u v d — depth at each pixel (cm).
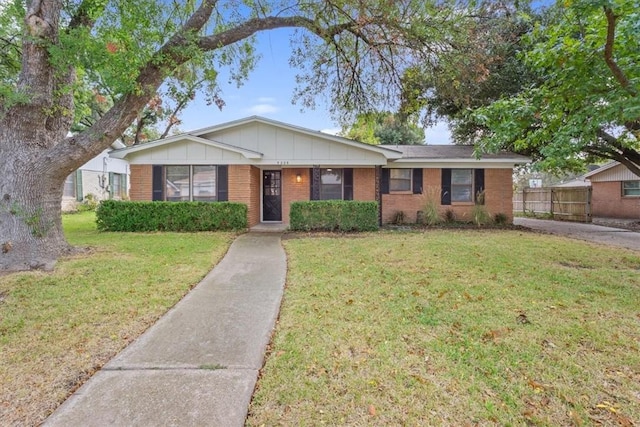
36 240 588
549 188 1733
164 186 1116
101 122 604
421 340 297
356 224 1035
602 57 491
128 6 556
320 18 699
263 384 235
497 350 279
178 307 387
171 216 1010
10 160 577
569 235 1001
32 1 545
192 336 312
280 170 1312
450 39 717
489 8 793
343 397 220
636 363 258
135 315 359
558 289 439
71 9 621
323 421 198
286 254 688
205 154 1102
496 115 621
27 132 588
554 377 241
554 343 290
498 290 434
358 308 374
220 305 394
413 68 783
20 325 328
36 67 568
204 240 826
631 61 485
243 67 729
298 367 255
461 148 1433
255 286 470
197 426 194
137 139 1895
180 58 612
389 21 671
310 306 382
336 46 771
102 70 560
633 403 213
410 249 708
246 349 287
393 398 219
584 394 222
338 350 280
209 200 1120
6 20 608
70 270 522
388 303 389
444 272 522
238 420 199
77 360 267
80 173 1764
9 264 546
